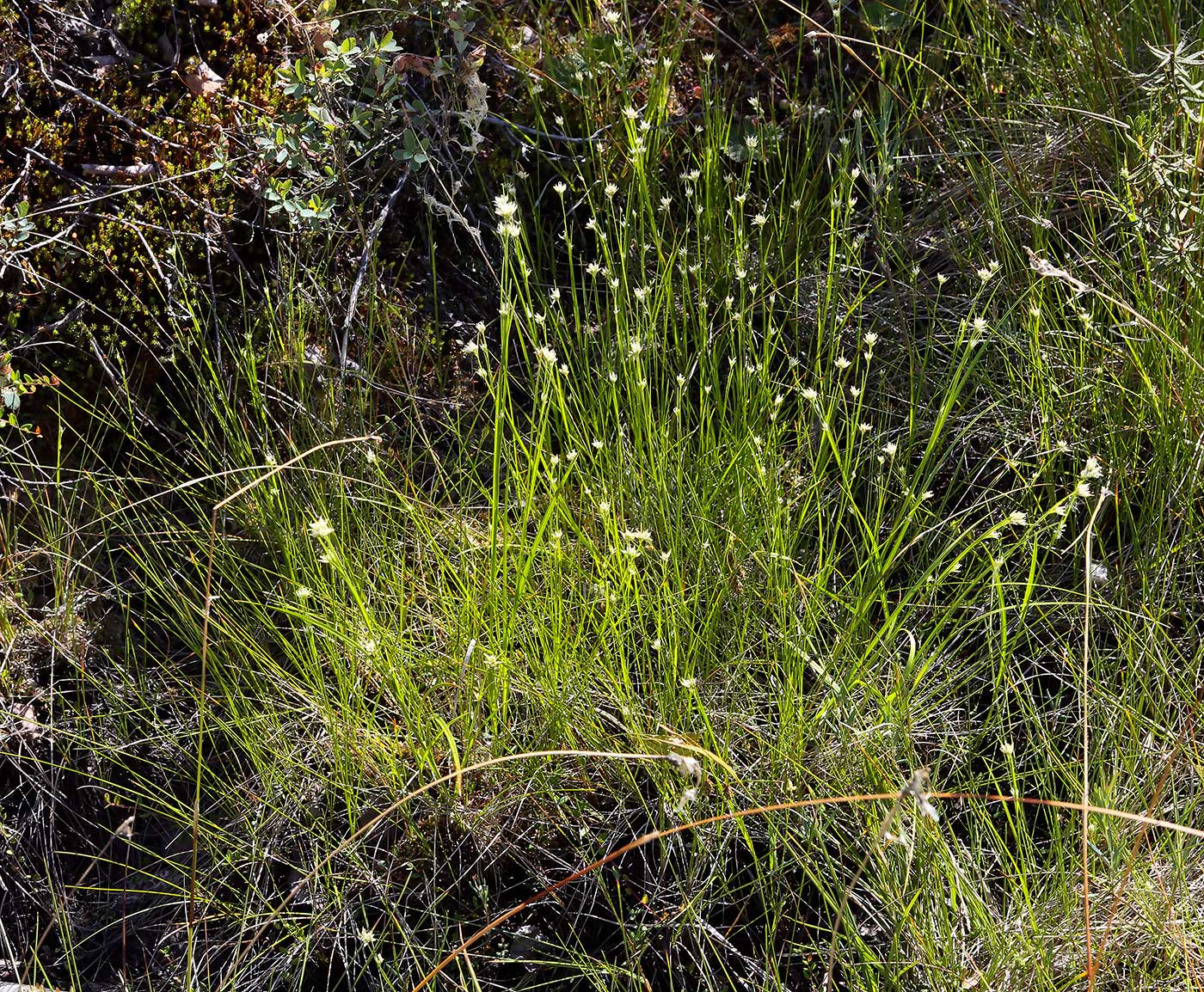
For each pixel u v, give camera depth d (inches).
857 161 130.9
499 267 133.8
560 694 96.1
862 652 102.5
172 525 117.0
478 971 94.6
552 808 98.9
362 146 124.3
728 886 95.7
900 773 93.2
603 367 116.0
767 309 121.9
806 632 98.0
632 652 104.4
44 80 117.6
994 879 93.1
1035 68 135.1
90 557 115.5
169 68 123.6
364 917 96.9
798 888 93.1
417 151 117.8
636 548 90.4
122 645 112.1
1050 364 114.5
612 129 132.8
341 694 97.9
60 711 108.9
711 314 125.6
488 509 116.3
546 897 97.3
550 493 94.3
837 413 120.3
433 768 95.0
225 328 121.3
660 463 104.0
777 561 97.5
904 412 120.6
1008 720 100.2
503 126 134.7
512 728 99.5
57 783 105.3
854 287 129.0
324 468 115.0
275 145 112.6
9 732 104.8
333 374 120.6
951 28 140.1
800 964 92.1
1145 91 125.7
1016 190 126.6
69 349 116.9
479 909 97.3
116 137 120.3
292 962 96.3
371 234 122.1
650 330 112.3
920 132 138.2
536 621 98.2
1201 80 117.0
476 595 101.9
